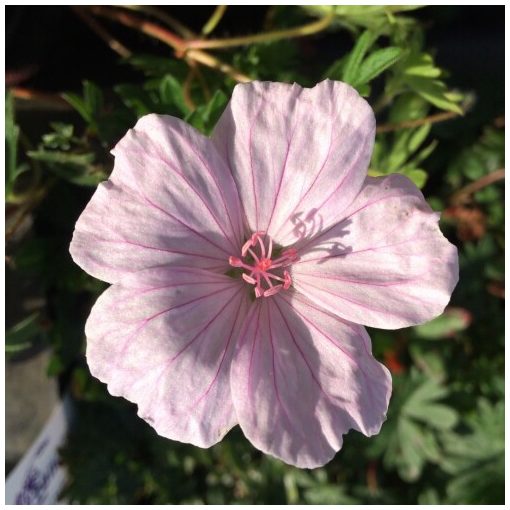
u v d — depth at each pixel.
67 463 0.11
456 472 0.12
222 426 0.06
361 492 0.12
